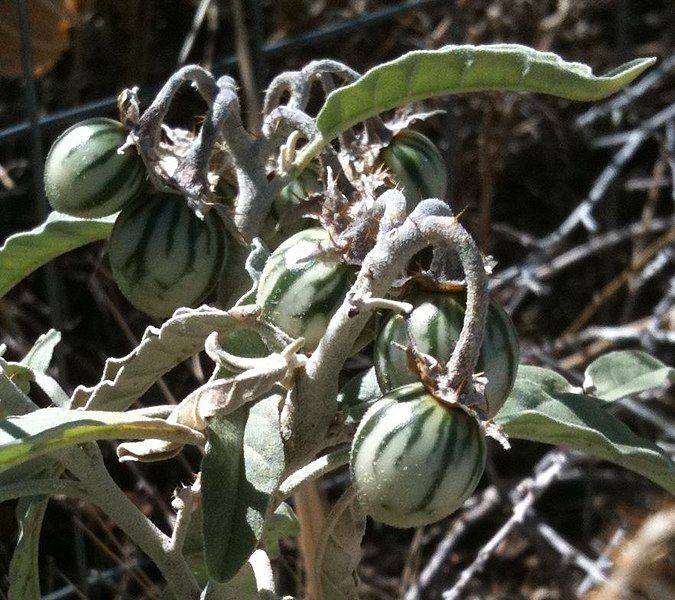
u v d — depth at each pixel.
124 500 0.09
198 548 0.11
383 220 0.07
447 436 0.07
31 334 0.23
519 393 0.10
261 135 0.10
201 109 0.25
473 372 0.07
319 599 0.10
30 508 0.09
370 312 0.08
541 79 0.09
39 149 0.17
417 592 0.19
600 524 0.23
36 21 0.21
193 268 0.10
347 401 0.09
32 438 0.07
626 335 0.21
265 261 0.09
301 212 0.09
